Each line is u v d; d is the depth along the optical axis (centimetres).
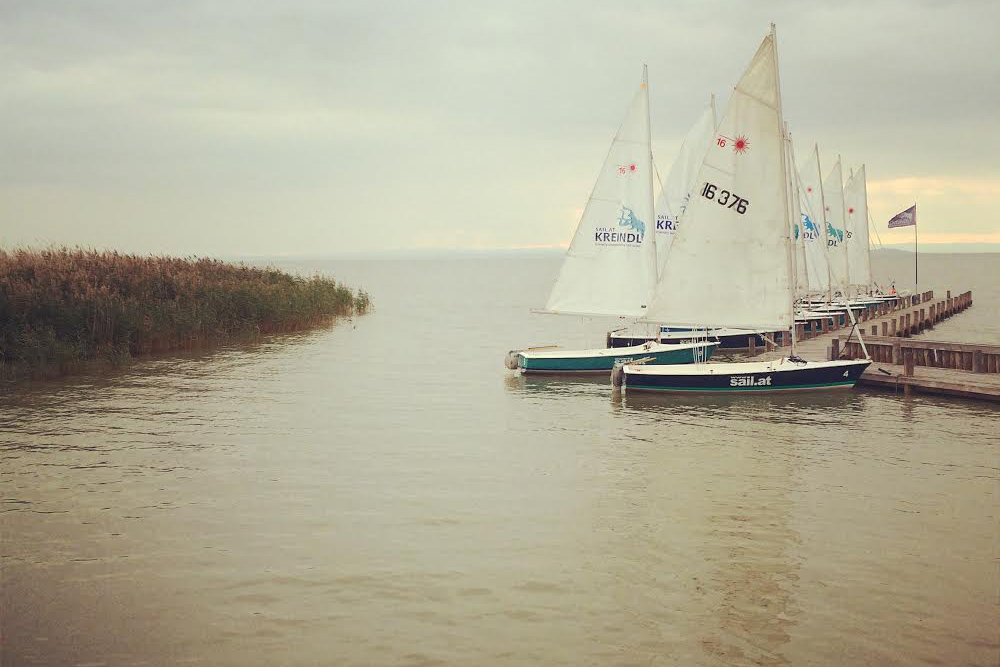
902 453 2259
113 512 1748
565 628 1236
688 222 3075
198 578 1412
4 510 1755
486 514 1759
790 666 1123
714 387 3131
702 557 1512
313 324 5756
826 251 5928
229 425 2583
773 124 2930
